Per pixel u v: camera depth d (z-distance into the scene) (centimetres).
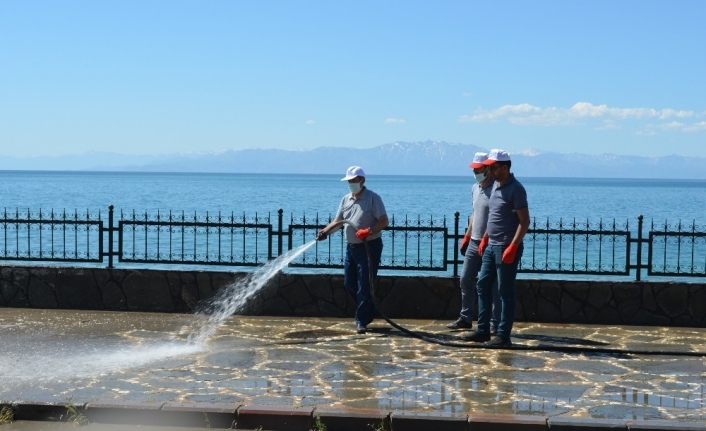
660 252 2614
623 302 1033
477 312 1024
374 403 646
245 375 736
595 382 724
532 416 611
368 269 952
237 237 2753
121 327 978
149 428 614
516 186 868
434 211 4691
